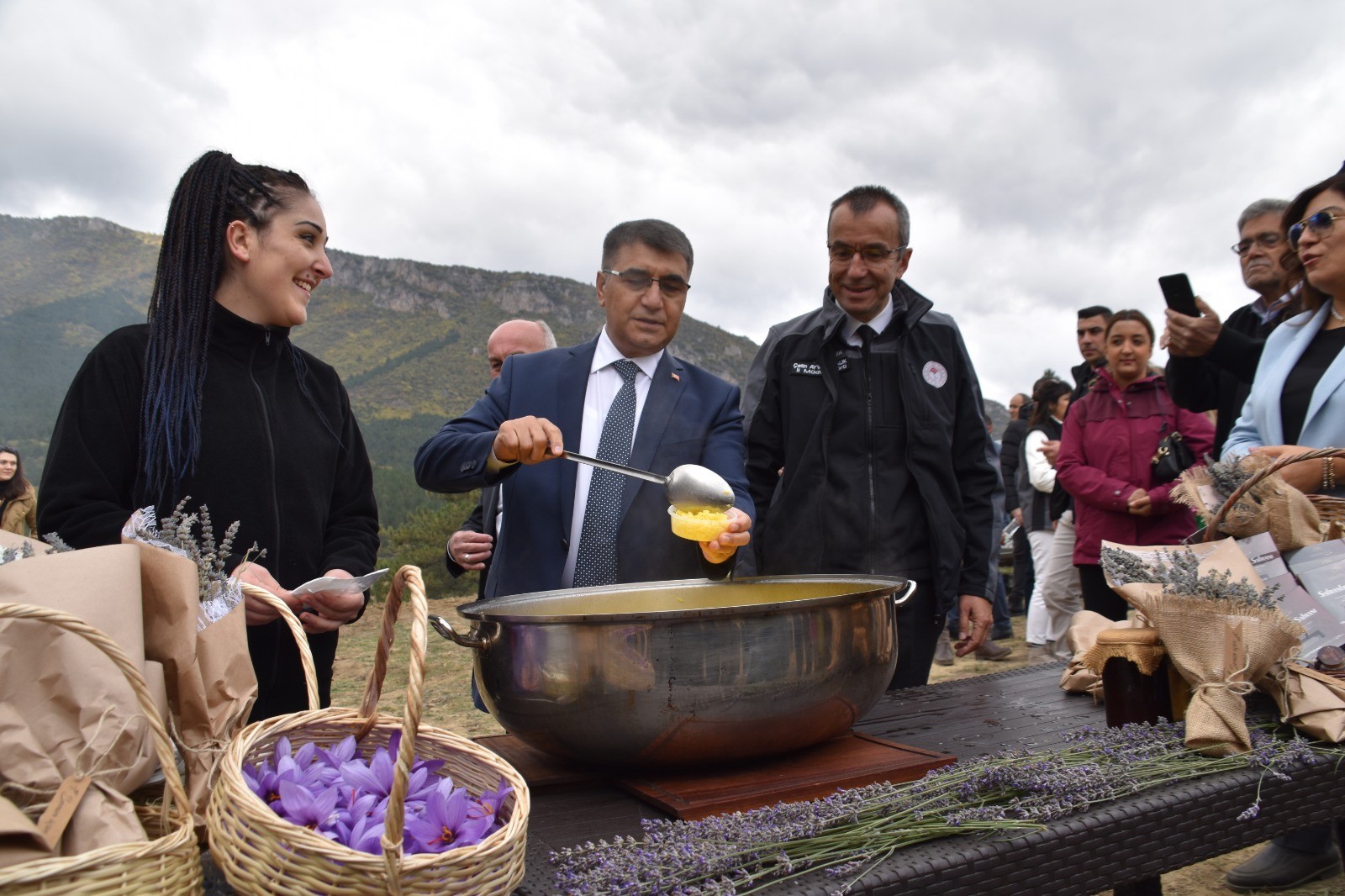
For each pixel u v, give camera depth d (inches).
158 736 34.0
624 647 48.3
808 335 107.0
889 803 46.1
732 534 68.0
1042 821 46.6
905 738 63.2
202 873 38.2
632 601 66.6
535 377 88.4
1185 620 59.6
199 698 40.3
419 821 36.6
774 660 49.0
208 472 64.9
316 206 71.4
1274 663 60.2
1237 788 53.2
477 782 42.8
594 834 46.4
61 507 59.2
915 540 100.6
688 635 48.1
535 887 39.8
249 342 69.4
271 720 42.6
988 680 84.0
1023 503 231.5
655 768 52.0
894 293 105.7
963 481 105.2
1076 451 148.7
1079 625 79.3
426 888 33.1
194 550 43.8
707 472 70.9
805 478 102.4
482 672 54.5
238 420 66.7
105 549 38.2
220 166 67.7
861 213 98.2
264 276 68.2
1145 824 48.9
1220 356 111.9
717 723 48.9
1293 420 90.0
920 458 100.1
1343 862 77.2
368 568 73.4
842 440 102.2
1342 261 85.4
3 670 34.4
